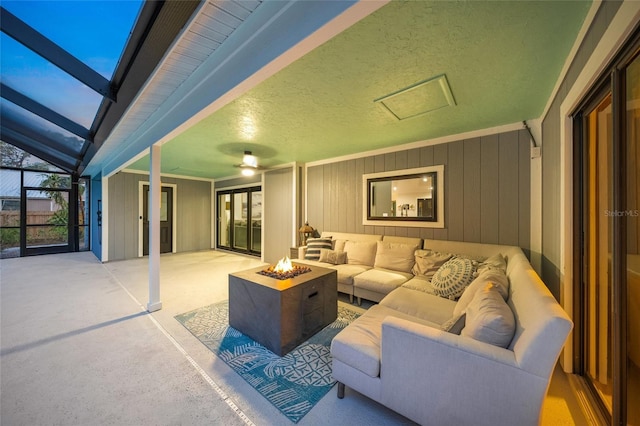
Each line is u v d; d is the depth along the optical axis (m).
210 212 7.87
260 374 1.82
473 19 1.33
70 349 2.13
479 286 1.77
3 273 4.64
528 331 1.12
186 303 3.20
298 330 2.22
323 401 1.57
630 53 1.04
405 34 1.45
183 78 2.12
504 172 3.02
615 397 1.19
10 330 2.46
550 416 1.45
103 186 5.72
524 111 2.58
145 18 1.55
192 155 4.59
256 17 1.46
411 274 3.24
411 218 3.75
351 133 3.29
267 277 2.44
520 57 1.67
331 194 4.73
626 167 1.13
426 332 1.29
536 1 1.22
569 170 1.79
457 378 1.19
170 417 1.44
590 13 1.27
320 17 1.15
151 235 2.93
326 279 2.57
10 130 4.87
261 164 5.35
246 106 2.46
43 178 6.45
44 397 1.58
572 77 1.64
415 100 2.32
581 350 1.76
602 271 1.55
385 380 1.38
